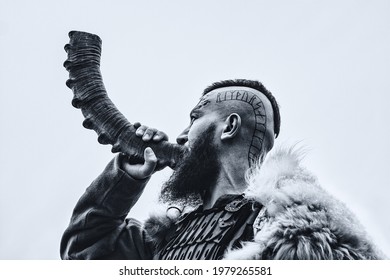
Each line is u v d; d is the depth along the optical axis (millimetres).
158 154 5953
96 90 6066
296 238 4996
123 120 6016
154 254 6242
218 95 6156
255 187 5371
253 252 5117
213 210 5754
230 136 5895
